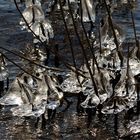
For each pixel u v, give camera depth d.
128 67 11.39
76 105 11.38
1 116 10.91
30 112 11.04
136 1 19.42
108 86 11.41
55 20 17.72
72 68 11.95
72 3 18.33
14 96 11.34
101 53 12.68
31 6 15.49
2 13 18.73
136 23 17.59
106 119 10.82
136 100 11.31
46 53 14.41
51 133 10.30
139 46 12.20
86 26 17.08
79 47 15.11
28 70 12.17
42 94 11.22
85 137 10.16
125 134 10.18
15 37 16.12
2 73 12.70
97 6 18.61
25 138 10.12
